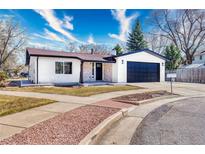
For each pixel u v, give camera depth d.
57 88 13.78
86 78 19.81
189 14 36.72
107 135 4.56
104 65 20.98
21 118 5.46
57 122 5.11
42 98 9.04
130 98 9.69
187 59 38.72
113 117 5.77
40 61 16.41
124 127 5.19
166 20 38.94
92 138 4.11
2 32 38.88
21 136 4.06
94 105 7.69
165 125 5.36
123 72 19.81
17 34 40.31
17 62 42.94
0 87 14.46
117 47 41.09
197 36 37.06
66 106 7.35
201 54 35.28
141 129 4.99
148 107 8.02
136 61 20.58
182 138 4.34
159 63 22.09
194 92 13.45
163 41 42.72
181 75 26.19
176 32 38.84
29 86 15.25
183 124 5.45
